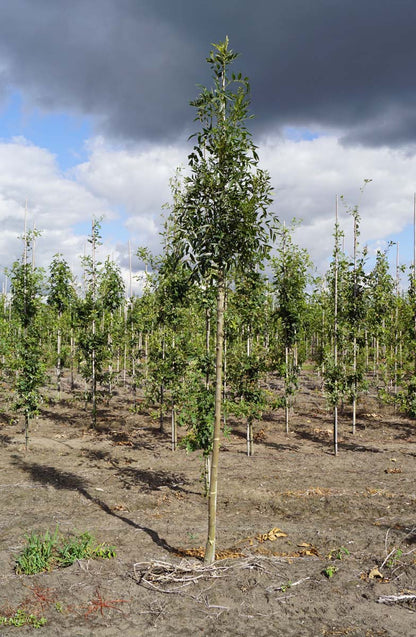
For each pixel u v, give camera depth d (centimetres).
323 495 915
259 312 1312
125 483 1005
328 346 1738
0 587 567
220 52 595
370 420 1652
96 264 1609
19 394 1278
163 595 559
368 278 1365
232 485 988
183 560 638
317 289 1798
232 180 605
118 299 2017
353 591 568
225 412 970
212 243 598
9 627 496
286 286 1457
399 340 1862
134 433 1466
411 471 1091
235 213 607
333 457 1223
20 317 1703
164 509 866
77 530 754
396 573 606
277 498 902
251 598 553
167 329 1352
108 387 2195
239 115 594
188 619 514
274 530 751
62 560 639
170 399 1309
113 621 509
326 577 601
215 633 490
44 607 531
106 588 571
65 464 1148
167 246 1288
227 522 798
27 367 1262
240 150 602
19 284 1697
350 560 646
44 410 1762
